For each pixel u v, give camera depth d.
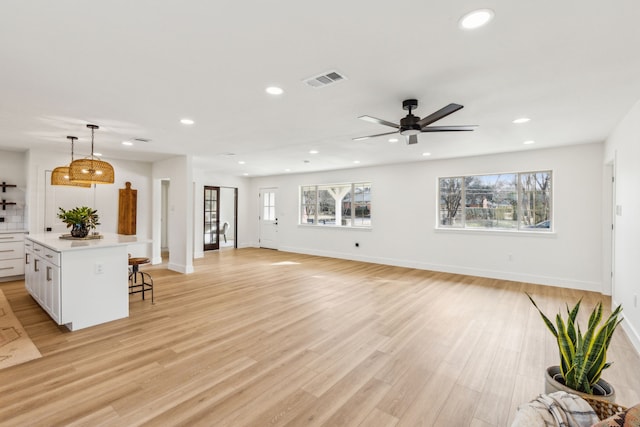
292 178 8.69
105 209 5.93
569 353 1.65
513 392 2.15
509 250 5.38
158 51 1.96
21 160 5.45
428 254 6.27
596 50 1.92
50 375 2.31
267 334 3.08
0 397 2.04
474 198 5.86
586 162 4.71
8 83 2.44
